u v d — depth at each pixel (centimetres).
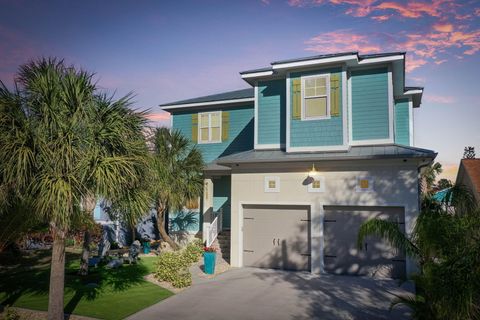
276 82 1692
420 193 1731
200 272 1463
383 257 1351
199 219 2158
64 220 782
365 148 1496
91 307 1002
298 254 1480
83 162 812
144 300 1077
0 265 1563
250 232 1565
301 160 1441
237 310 995
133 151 903
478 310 631
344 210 1420
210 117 2280
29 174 792
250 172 1566
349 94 1570
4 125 782
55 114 816
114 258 1691
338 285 1243
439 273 659
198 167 1897
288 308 1012
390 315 951
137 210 940
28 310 953
